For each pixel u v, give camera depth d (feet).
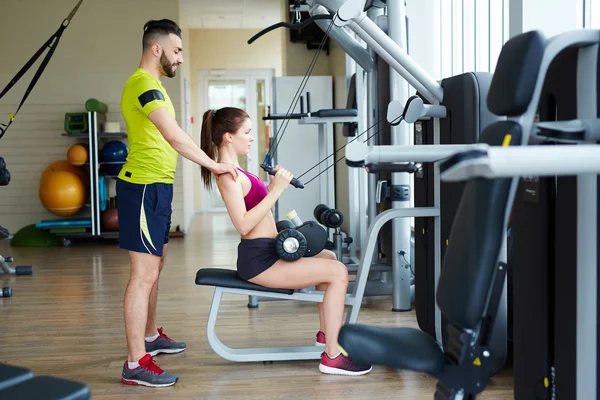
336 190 26.78
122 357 10.78
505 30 12.69
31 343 11.68
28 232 26.04
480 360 4.64
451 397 4.63
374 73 13.79
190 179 34.55
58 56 27.48
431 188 10.40
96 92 27.68
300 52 27.78
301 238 9.36
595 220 5.32
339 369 9.60
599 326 5.36
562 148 3.85
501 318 8.83
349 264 16.17
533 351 6.07
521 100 4.46
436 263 10.19
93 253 23.22
